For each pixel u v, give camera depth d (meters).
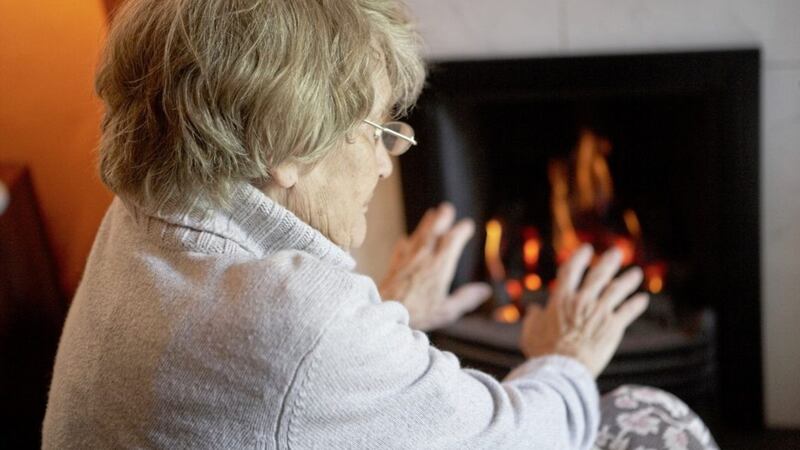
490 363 1.93
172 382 0.80
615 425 1.24
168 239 0.85
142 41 0.84
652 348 1.89
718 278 1.90
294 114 0.81
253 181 0.86
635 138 1.98
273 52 0.80
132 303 0.83
